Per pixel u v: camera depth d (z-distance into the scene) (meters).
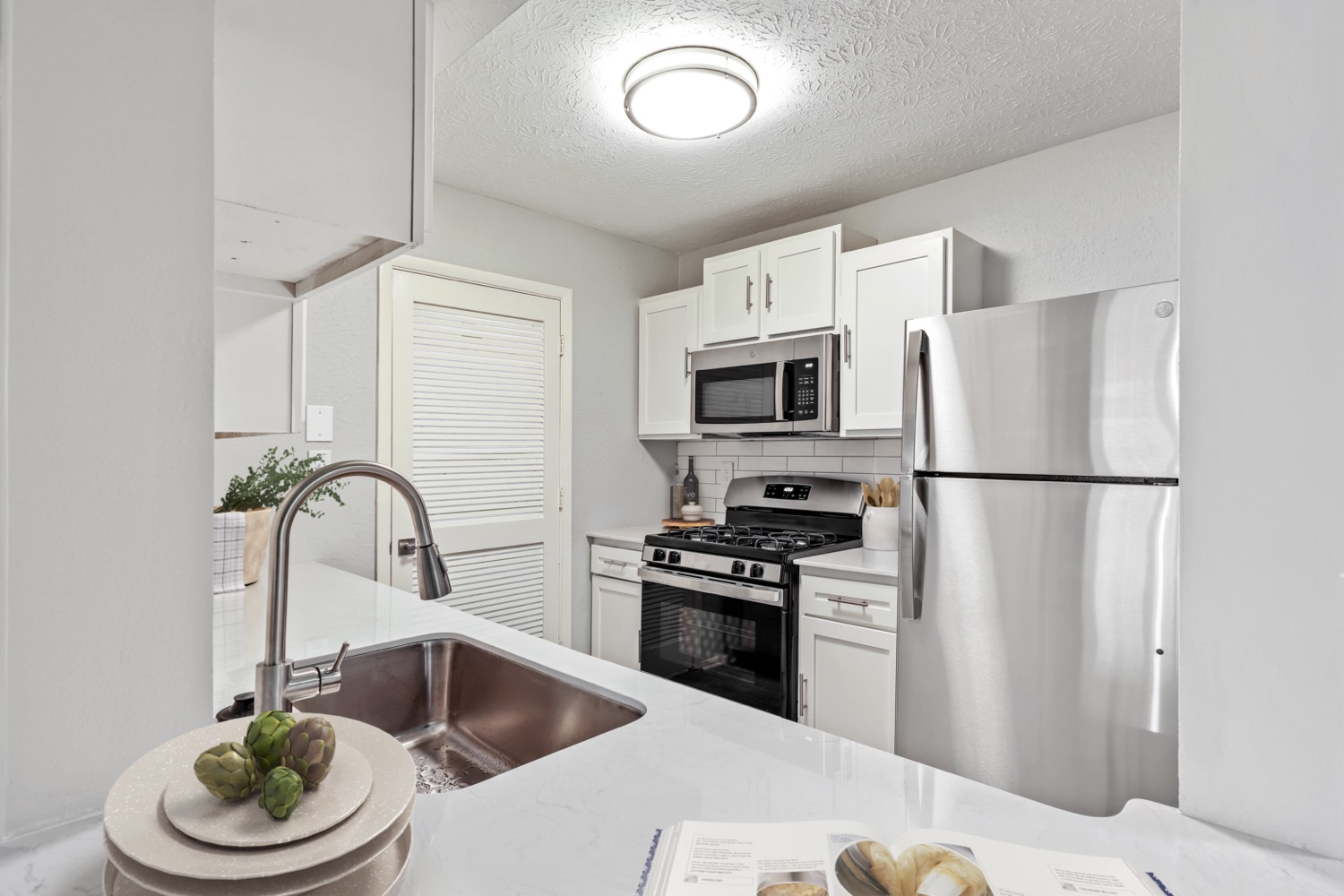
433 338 2.84
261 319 1.35
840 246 2.80
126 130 0.74
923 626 1.96
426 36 1.01
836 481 3.08
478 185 2.91
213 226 0.80
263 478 2.24
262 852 0.53
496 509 3.04
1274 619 0.70
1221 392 0.73
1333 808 0.67
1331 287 0.68
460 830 0.72
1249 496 0.72
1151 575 1.57
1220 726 0.73
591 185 2.90
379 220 0.98
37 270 0.69
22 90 0.68
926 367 1.97
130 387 0.75
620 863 0.66
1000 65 2.01
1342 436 0.67
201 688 0.80
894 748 2.19
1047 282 2.56
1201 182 0.75
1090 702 1.66
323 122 0.93
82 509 0.72
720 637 2.72
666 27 1.83
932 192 2.87
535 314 3.19
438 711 1.50
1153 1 1.71
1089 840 0.70
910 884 0.61
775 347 2.97
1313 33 0.69
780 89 2.13
